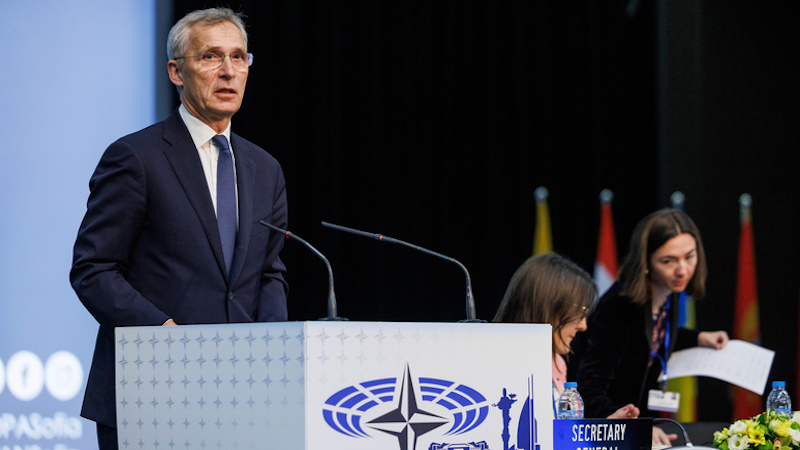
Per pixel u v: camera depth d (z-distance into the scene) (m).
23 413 8.61
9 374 8.61
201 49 4.37
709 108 9.79
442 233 10.49
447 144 10.55
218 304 4.15
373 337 2.97
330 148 10.32
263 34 10.21
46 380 8.68
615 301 6.57
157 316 3.77
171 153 4.29
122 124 9.07
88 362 8.76
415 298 10.40
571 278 5.40
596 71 10.49
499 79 10.62
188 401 3.14
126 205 4.10
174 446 3.16
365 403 2.94
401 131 10.52
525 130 10.55
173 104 9.27
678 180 9.77
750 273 9.65
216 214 4.32
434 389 3.08
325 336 2.88
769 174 9.73
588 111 10.52
